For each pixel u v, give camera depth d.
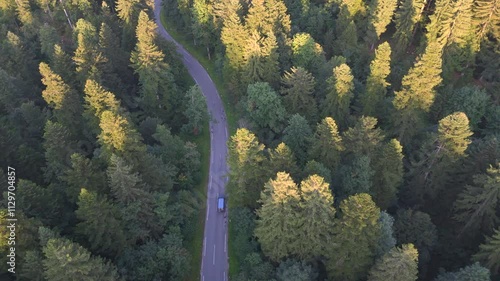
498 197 50.44
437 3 76.94
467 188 52.00
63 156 58.25
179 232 56.66
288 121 65.56
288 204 45.19
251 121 74.75
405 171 63.69
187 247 59.84
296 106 70.19
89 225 47.00
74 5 99.69
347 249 44.84
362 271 47.06
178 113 81.06
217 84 91.25
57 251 36.97
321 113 69.62
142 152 54.56
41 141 69.50
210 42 95.06
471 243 53.59
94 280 40.72
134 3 89.81
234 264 57.72
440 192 59.56
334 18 93.31
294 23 90.62
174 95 79.88
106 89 71.69
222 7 86.88
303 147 62.75
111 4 110.12
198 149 76.06
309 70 78.50
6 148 60.78
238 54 78.62
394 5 82.75
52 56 81.81
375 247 46.31
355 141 56.69
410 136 66.56
